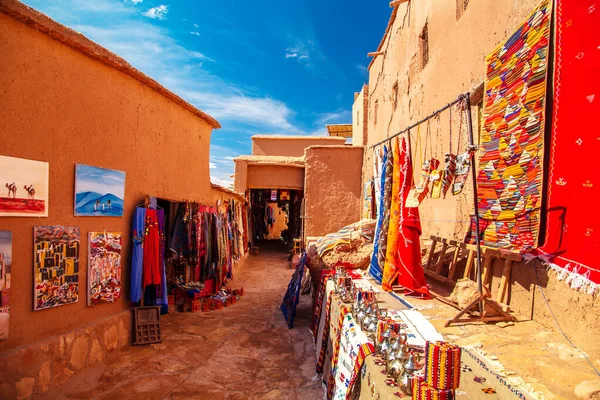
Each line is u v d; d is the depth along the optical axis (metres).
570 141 3.17
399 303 4.41
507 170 4.13
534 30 3.72
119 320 5.26
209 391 4.12
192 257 7.26
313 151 13.80
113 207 5.20
